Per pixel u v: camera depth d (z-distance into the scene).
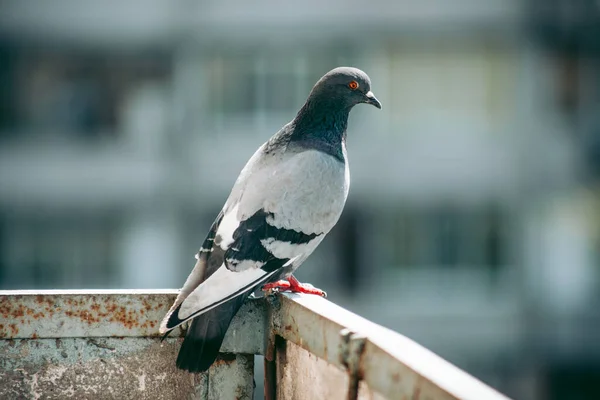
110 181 22.12
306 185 5.05
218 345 4.16
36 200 22.36
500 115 21.62
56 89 22.39
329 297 22.25
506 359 22.28
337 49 21.28
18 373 4.15
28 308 4.13
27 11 21.61
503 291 22.16
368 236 22.12
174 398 4.25
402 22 21.05
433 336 22.34
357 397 3.46
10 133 22.31
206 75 21.50
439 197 21.94
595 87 21.62
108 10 21.52
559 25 21.23
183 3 21.36
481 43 21.38
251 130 21.59
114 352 4.20
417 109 21.59
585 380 22.23
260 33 21.23
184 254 22.00
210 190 21.73
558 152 21.75
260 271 4.77
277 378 4.25
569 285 22.17
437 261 22.22
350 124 21.67
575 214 21.97
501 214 22.00
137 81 22.27
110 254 22.41
